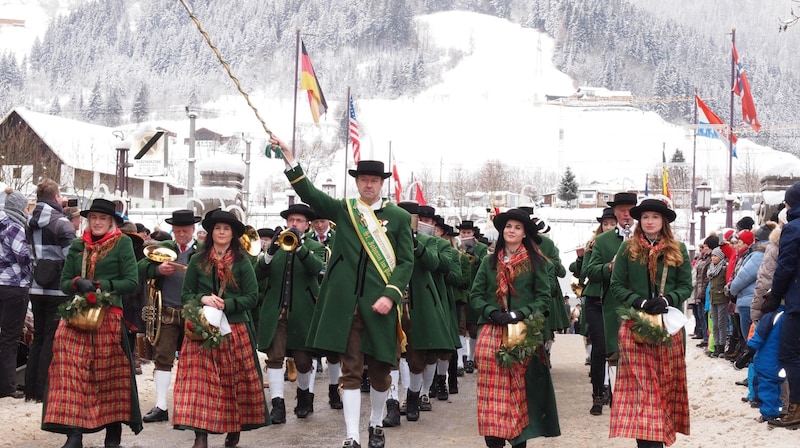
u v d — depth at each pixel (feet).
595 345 35.32
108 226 27.94
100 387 27.02
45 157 182.29
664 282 26.48
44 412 26.21
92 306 26.50
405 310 33.65
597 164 554.46
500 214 26.89
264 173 367.86
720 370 43.96
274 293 34.06
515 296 26.53
